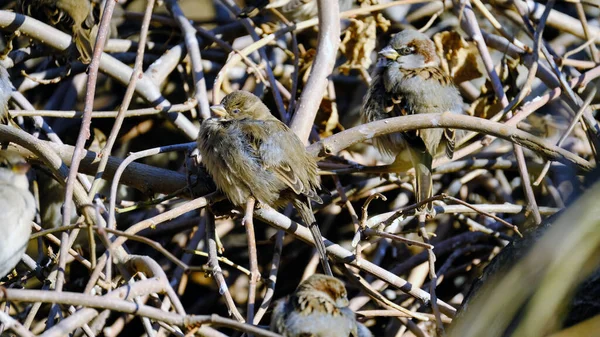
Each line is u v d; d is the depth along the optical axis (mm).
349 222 13344
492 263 8273
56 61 11938
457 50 12781
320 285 7250
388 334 11844
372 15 12766
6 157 8492
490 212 10844
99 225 6953
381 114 11664
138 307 6383
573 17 14586
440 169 12477
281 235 10812
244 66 13875
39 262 10172
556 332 6957
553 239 7176
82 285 12141
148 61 13227
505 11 13578
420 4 14383
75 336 10219
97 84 13664
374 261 12359
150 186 9797
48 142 9789
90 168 9789
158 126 13617
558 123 13273
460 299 12297
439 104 11445
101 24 8961
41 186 12383
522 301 7305
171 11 13039
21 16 11258
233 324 6328
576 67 13320
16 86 12633
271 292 8266
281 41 13859
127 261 7707
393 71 11648
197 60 12016
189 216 12781
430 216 10266
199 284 13203
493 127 9289
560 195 11961
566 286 6945
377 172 11148
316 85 10430
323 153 9625
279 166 9195
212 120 9516
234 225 13031
